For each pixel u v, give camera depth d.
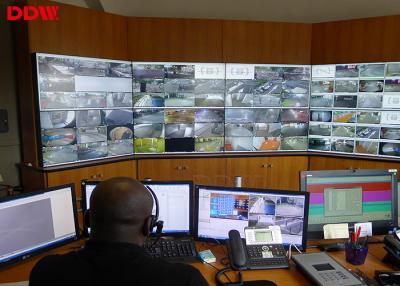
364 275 1.46
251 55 3.76
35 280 0.85
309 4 4.11
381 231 1.77
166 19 3.59
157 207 1.54
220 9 4.11
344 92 3.74
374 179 1.77
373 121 3.66
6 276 1.44
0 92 3.27
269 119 3.89
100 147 3.47
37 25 2.96
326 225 1.72
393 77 3.52
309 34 3.81
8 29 3.24
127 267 0.82
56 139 3.15
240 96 3.81
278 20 4.14
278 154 3.90
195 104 3.76
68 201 1.63
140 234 0.92
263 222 1.67
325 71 3.79
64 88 3.14
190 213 1.71
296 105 3.90
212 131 3.83
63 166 3.17
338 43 3.70
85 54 3.27
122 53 3.56
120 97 3.56
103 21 3.37
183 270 0.86
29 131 3.21
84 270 0.83
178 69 3.68
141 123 3.70
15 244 1.44
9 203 1.42
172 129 3.76
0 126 3.28
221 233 1.70
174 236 1.73
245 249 1.58
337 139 3.84
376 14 3.93
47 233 1.55
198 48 3.67
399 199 1.82
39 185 3.14
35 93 3.02
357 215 1.75
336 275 1.38
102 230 0.88
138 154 3.73
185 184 1.71
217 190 1.69
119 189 0.91
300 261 1.50
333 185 1.73
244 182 3.88
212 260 1.58
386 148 3.64
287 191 1.65
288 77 3.85
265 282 1.40
